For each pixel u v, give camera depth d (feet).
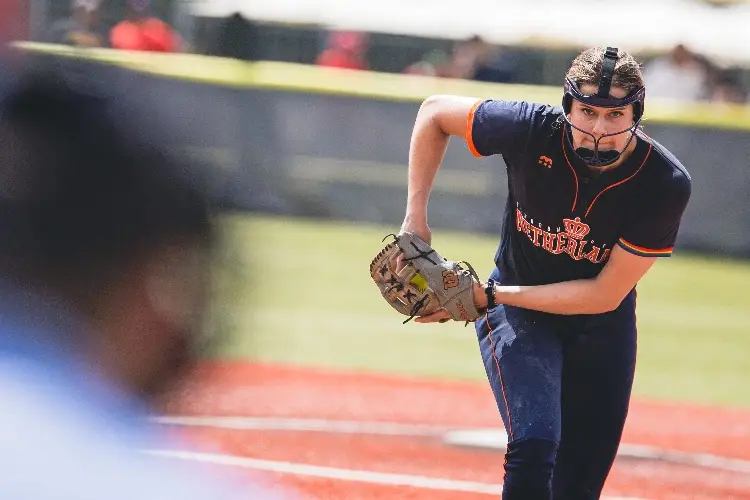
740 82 211.61
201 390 67.10
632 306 41.86
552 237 39.06
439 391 79.66
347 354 89.61
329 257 130.21
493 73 176.65
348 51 195.62
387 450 62.34
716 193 149.18
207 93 146.51
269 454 58.59
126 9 148.87
